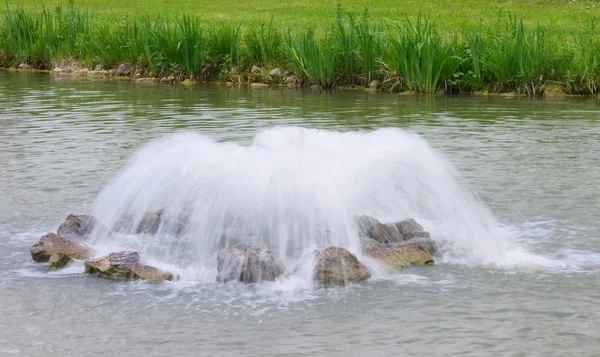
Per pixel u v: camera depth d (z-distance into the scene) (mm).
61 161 13969
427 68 22594
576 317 8047
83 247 9766
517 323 7914
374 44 23969
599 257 9633
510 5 34656
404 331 7754
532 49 22484
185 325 7930
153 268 9148
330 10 33844
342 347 7438
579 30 27578
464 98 21703
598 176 13062
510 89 22547
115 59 27000
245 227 10344
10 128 16984
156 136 16016
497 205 11539
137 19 31484
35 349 7465
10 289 8789
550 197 11906
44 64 28328
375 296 8570
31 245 10031
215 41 25625
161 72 25734
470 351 7352
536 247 9977
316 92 22969
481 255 9766
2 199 11750
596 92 21953
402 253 9531
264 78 24672
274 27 29469
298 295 8617
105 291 8758
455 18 31047
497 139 15898
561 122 17891
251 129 16703
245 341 7570
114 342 7582
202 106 20109
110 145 15211
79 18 28766
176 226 10453
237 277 8977
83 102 20734
